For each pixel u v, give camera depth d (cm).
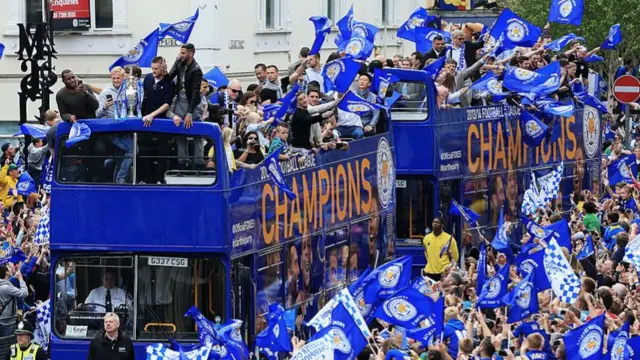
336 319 4800
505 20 7962
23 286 5844
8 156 7850
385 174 6800
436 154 7381
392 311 5075
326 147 6044
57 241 5234
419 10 8081
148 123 5184
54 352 5219
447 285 6050
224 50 9644
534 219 7962
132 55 5625
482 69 7794
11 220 6881
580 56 9256
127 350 5078
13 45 9731
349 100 6103
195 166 5188
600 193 9575
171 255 5194
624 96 9625
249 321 5325
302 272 5791
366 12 11681
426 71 7388
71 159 5238
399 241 7419
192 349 4950
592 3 12988
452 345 5319
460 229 7500
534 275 5584
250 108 5922
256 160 5516
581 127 9219
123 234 5200
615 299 5625
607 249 7519
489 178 7862
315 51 6700
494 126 7925
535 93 8012
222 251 5159
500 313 5694
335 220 6150
